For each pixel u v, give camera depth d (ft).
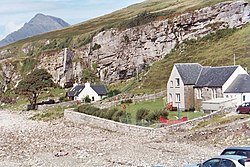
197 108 306.14
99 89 463.01
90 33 649.20
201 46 476.54
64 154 178.81
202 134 199.62
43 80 494.59
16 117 378.94
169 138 208.44
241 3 491.72
